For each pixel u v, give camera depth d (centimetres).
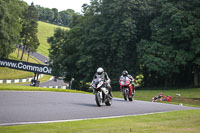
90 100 2611
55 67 7638
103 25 7012
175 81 7588
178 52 6456
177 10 6388
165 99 4503
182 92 6094
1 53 9094
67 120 1371
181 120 1493
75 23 8669
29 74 12069
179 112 2019
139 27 7250
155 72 7450
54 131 1026
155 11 7138
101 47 6850
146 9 6912
